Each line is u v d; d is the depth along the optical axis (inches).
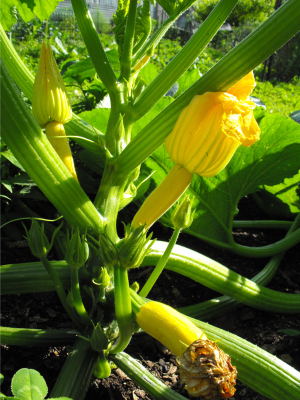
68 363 14.5
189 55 14.3
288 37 11.3
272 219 32.4
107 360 15.8
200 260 19.6
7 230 23.8
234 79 12.1
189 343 11.7
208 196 23.8
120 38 16.3
